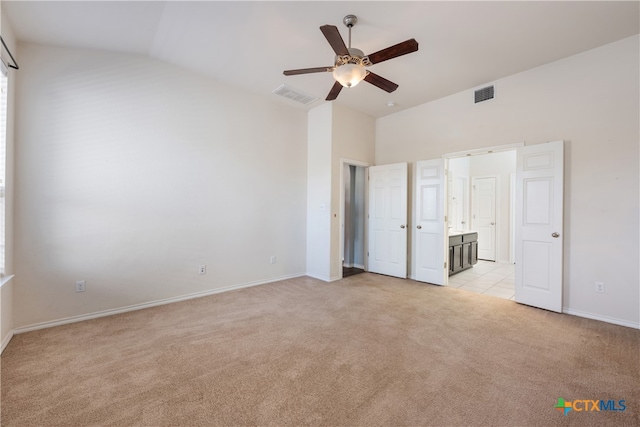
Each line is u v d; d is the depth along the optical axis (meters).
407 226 4.63
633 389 1.80
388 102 4.39
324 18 2.45
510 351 2.27
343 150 4.61
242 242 4.05
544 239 3.20
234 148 3.94
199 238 3.63
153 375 1.94
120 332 2.60
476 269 5.50
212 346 2.35
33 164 2.60
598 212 2.92
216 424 1.51
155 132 3.27
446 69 3.35
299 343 2.41
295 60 3.21
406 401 1.69
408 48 2.22
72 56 2.79
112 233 3.01
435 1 2.23
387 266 4.82
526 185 3.34
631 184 2.74
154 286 3.29
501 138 3.59
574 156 3.06
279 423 1.51
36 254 2.63
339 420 1.53
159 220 3.31
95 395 1.73
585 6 2.28
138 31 2.67
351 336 2.54
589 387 1.82
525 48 2.91
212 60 3.25
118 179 3.04
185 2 2.25
